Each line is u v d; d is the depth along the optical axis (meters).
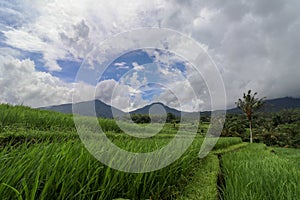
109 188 2.88
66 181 2.49
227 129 43.94
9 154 2.88
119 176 3.24
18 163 2.56
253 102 41.88
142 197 3.49
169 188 4.29
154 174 3.98
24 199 2.30
